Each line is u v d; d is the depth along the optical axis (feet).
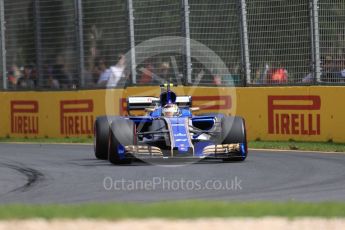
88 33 223.92
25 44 234.99
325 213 76.74
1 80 236.84
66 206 81.82
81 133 223.30
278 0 197.47
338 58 188.44
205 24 207.72
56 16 229.25
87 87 223.30
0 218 73.15
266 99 199.21
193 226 70.03
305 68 193.36
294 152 171.63
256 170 133.80
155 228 69.21
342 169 134.72
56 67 229.45
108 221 71.77
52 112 228.84
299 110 193.16
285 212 76.84
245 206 80.79
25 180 125.80
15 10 236.43
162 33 212.84
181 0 209.46
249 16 201.87
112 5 219.82
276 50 198.18
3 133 236.63
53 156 167.63
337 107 187.01
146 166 142.31
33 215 74.54
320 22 190.70
